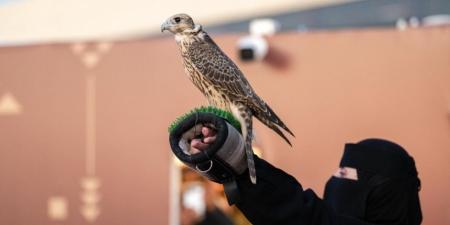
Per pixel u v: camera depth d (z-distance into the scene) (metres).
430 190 8.47
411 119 8.49
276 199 2.52
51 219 9.08
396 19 12.01
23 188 9.12
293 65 8.66
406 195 3.29
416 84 8.51
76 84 9.03
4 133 9.16
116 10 13.45
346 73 8.59
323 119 8.62
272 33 8.69
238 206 2.54
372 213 3.27
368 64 8.57
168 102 8.87
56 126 9.06
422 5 11.87
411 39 8.52
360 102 8.57
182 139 2.49
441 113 8.46
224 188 2.50
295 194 2.56
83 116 9.02
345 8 12.04
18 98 9.12
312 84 8.65
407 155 3.37
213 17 12.72
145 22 13.18
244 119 3.23
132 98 8.93
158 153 8.87
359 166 3.30
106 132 8.97
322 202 2.70
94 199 8.98
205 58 3.44
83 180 9.02
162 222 8.80
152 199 8.86
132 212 8.91
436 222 8.45
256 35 8.62
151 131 8.90
